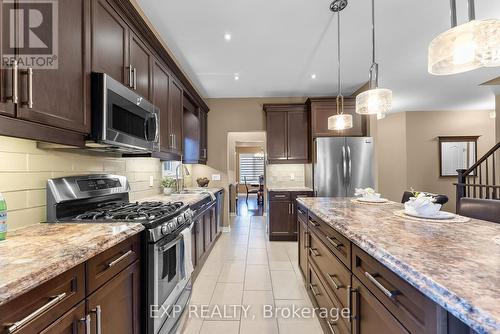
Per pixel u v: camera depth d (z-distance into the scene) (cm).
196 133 418
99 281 111
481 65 141
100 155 208
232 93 482
